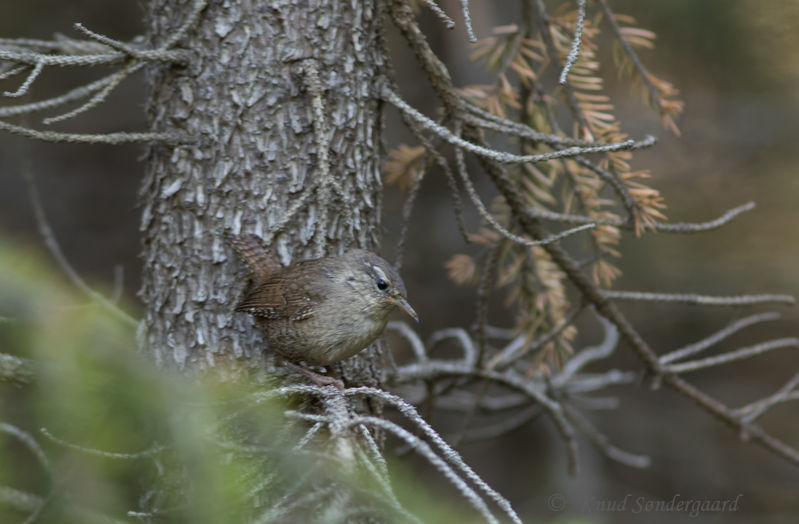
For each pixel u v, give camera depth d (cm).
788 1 1261
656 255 1586
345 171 762
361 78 761
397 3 744
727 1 1280
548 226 1356
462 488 444
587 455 1722
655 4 1305
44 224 902
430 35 1656
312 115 735
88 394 343
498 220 971
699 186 1580
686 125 1599
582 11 616
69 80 1758
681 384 963
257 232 738
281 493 517
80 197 1831
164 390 367
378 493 441
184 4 741
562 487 1666
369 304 765
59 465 412
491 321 1738
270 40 727
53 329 328
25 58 641
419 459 1446
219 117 732
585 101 844
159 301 755
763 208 1559
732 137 1595
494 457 1736
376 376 841
